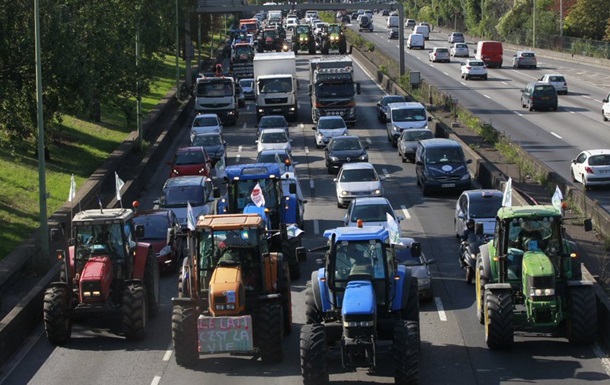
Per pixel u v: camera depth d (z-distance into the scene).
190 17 136.62
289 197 52.44
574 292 33.03
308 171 75.75
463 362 32.94
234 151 86.06
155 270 40.25
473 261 42.69
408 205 62.19
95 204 61.47
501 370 31.94
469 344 34.91
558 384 30.34
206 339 31.94
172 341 36.47
